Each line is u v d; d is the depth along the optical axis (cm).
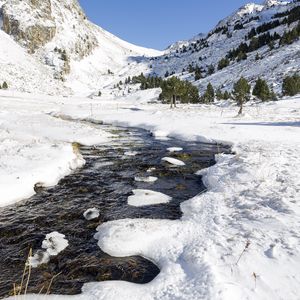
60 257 698
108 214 933
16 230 825
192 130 2616
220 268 579
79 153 1739
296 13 19762
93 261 680
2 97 6650
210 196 1025
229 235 713
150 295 543
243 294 503
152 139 2402
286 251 620
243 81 3981
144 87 16550
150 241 743
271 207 852
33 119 2983
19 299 545
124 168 1484
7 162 1255
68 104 6775
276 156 1441
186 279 572
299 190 964
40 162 1305
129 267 659
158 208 982
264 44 17100
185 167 1525
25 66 16138
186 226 805
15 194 1025
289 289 514
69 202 1025
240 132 2428
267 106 5594
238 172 1220
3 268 656
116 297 542
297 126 2791
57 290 583
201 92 11794
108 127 3152
